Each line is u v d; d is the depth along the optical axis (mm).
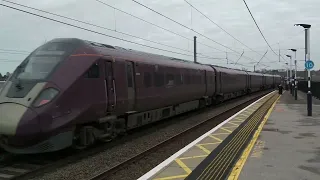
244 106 30750
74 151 11500
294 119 18078
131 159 9961
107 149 12008
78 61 10836
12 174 8828
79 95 10500
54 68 10320
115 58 12719
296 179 7137
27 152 9516
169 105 18969
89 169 9352
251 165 8328
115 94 12500
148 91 15570
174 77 19109
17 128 9086
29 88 9773
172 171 7914
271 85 82812
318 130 14094
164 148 12148
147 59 15891
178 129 16922
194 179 7285
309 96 19828
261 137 12414
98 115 11477
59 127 9734
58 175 8727
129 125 14242
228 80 34188
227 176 7523
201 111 26156
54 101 9695
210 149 10438
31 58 10867
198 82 23812
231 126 15711
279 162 8609
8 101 9625
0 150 10961
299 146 10703
